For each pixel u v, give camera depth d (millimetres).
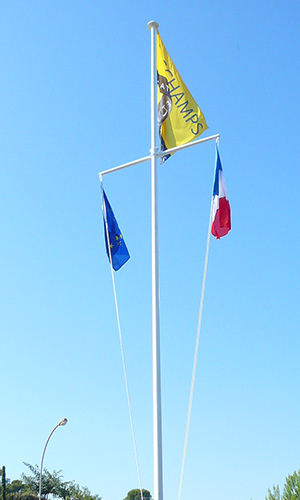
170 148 17250
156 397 14289
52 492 59719
